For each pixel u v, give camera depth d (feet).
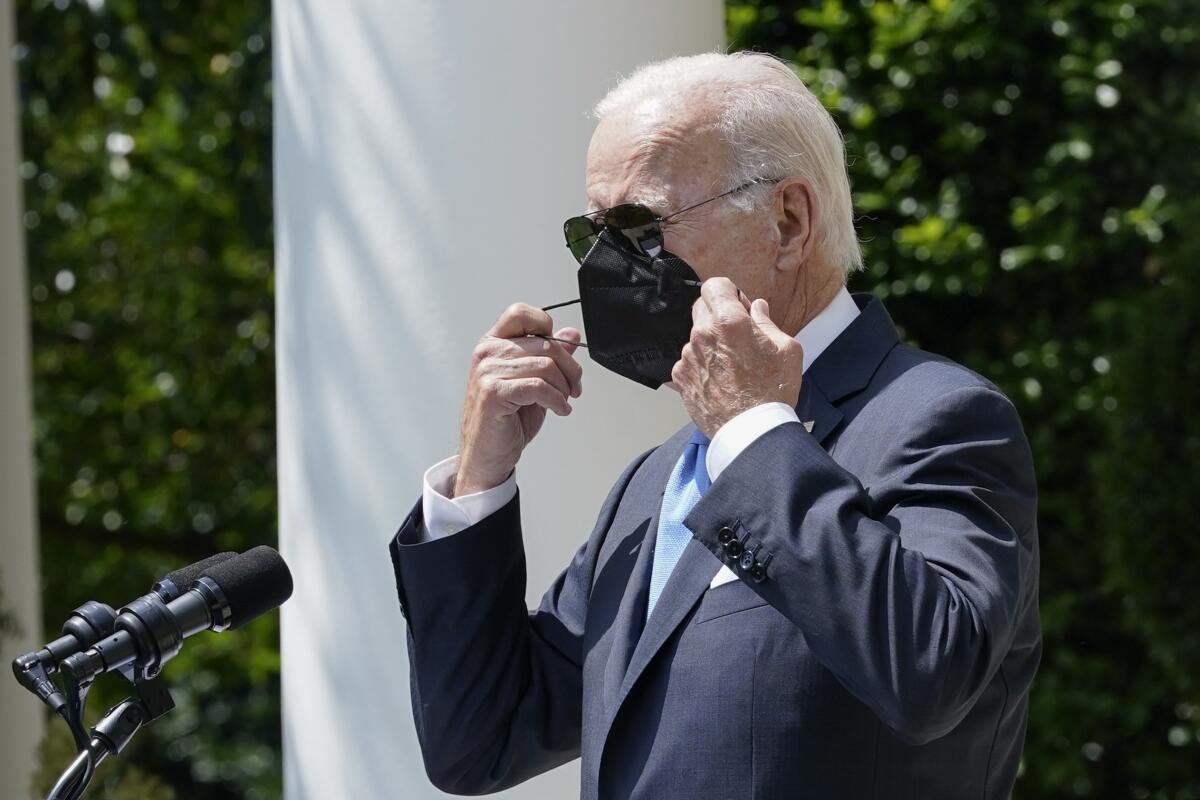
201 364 117.29
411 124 35.12
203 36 103.04
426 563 27.81
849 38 73.92
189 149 113.39
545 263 34.91
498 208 34.91
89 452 121.90
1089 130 73.00
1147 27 73.92
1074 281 75.05
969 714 24.80
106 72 105.60
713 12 38.14
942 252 71.92
